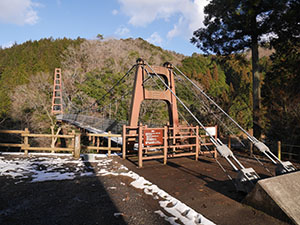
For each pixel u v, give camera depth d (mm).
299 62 10344
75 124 23953
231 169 5793
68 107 35250
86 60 43062
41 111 28859
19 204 3291
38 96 29297
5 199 3459
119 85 28672
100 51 43656
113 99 28828
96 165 5941
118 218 2910
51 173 4984
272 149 9930
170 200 3551
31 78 36188
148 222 2811
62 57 45406
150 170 5551
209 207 3295
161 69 8953
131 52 45500
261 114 10828
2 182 4270
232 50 12211
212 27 11617
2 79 42125
